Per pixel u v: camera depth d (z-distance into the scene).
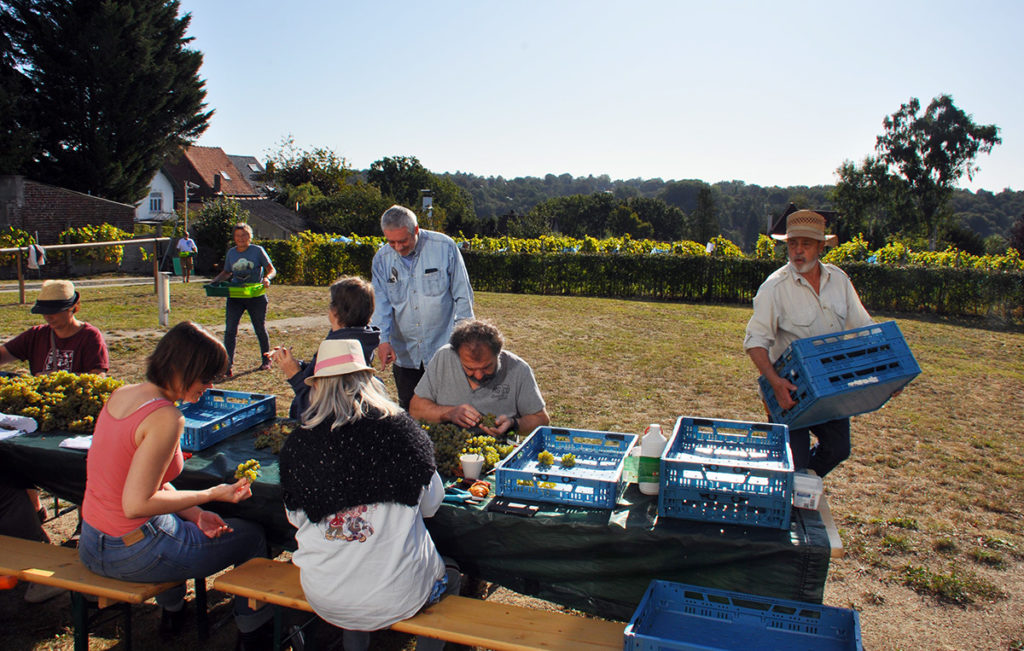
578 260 20.06
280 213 45.34
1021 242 46.16
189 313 13.84
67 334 4.56
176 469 2.94
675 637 2.37
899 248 18.02
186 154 50.59
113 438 2.71
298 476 2.46
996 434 6.69
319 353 2.60
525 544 2.77
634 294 19.80
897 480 5.40
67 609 3.57
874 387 3.33
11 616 3.50
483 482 2.99
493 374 3.58
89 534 2.81
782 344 3.95
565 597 2.81
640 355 10.40
